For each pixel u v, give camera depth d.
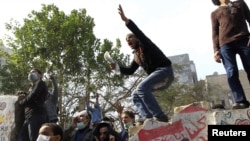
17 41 22.59
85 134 6.51
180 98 30.48
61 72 22.27
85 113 6.71
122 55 23.09
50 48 22.12
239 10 5.73
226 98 35.94
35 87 6.71
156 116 5.31
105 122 6.29
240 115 5.09
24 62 22.36
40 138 4.63
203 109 5.21
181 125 5.18
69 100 22.58
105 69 22.97
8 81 22.53
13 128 7.46
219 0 6.01
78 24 22.39
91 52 22.66
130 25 5.38
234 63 5.60
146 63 5.62
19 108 7.46
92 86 22.78
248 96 34.09
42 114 6.80
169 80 5.62
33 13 22.61
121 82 23.45
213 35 5.95
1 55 23.62
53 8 22.66
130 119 6.80
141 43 5.61
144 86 5.41
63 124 21.70
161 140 5.11
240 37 5.62
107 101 23.00
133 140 5.09
